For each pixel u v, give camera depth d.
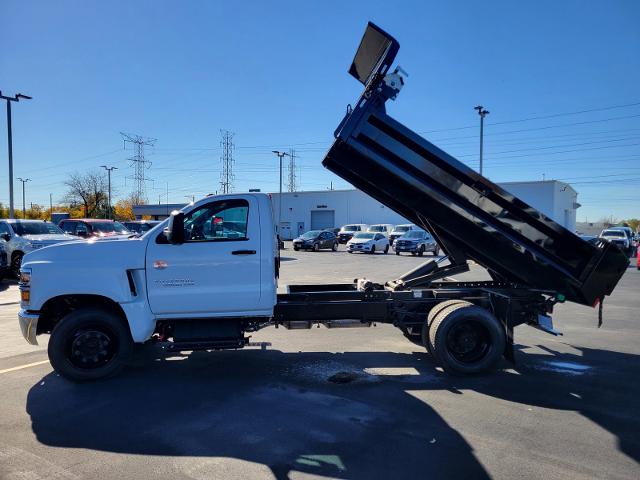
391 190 6.51
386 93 5.75
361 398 5.10
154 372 6.04
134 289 5.59
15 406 4.85
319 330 8.70
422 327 6.56
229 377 5.83
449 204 6.14
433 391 5.34
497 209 6.12
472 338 5.93
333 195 59.66
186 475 3.47
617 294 13.75
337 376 5.88
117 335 5.61
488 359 5.86
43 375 5.89
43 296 5.44
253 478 3.42
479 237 6.57
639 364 6.47
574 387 5.50
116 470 3.54
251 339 7.93
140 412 4.69
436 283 7.50
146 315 5.60
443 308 6.11
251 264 5.75
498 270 7.26
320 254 31.34
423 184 6.07
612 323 9.36
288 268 20.66
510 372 6.09
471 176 5.95
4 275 16.08
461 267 7.13
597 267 6.20
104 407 4.82
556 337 8.13
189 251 5.66
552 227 6.14
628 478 3.44
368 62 6.33
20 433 4.21
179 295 5.64
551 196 47.03
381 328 8.93
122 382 5.62
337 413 4.66
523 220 6.16
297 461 3.68
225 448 3.90
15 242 15.55
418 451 3.85
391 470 3.54
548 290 6.75
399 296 6.58
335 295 6.59
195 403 4.93
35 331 5.54
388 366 6.32
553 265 6.36
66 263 5.48
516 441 4.05
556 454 3.81
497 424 4.41
